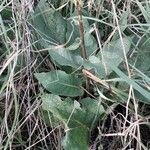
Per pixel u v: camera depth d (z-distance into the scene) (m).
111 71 0.42
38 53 0.46
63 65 0.44
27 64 0.44
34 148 0.42
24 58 0.45
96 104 0.41
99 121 0.42
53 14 0.46
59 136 0.41
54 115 0.40
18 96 0.43
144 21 0.49
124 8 0.48
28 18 0.46
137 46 0.44
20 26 0.46
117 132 0.42
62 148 0.41
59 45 0.44
